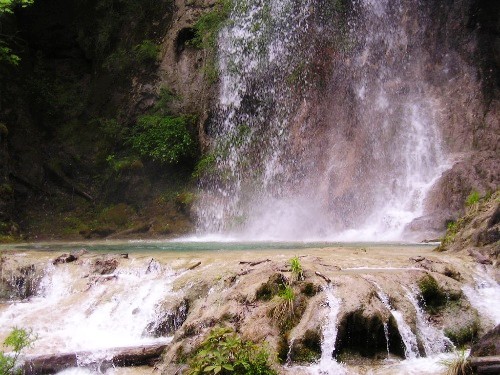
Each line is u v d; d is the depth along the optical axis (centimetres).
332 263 941
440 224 1712
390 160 2055
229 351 702
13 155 2227
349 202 1997
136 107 2384
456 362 692
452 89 2092
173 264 1033
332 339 730
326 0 2292
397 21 2223
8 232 2005
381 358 746
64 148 2384
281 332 749
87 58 2602
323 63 2247
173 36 2427
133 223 2164
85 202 2269
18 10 2539
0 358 748
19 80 2431
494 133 1966
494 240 1073
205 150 2256
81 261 1106
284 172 2147
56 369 778
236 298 809
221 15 2384
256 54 2320
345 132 2142
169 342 819
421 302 839
